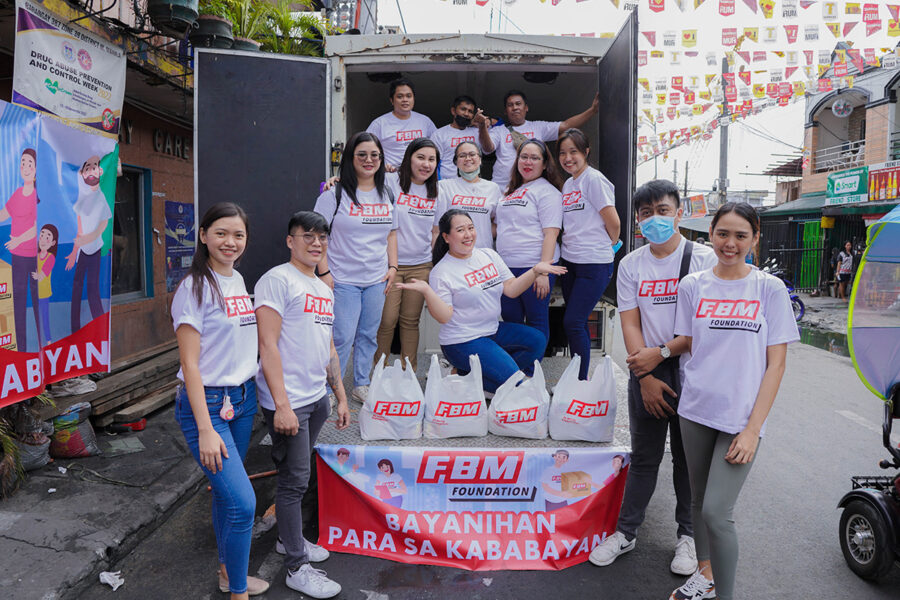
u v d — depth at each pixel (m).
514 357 4.07
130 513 3.67
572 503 3.33
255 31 5.96
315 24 6.26
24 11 3.84
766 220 21.81
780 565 3.33
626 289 3.15
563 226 4.23
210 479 2.56
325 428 3.65
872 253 3.02
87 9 4.39
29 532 3.36
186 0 4.61
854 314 3.08
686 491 3.23
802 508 4.06
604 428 3.43
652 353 2.91
